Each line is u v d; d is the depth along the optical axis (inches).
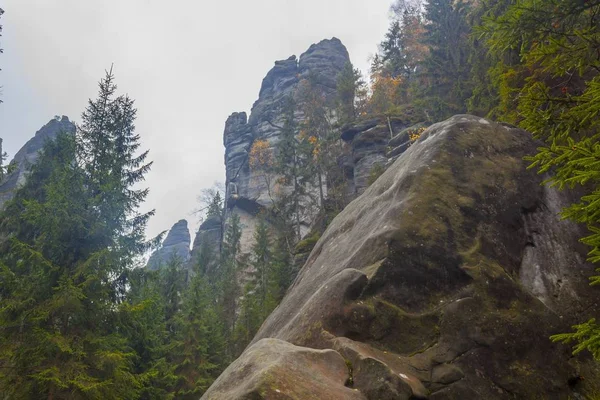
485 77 602.5
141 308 574.2
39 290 526.0
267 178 2508.6
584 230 307.7
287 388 161.2
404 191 312.5
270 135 2805.1
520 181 327.3
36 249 562.3
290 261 1525.6
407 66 2126.0
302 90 2679.6
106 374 522.9
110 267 595.2
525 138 366.3
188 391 935.7
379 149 1620.3
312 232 1672.0
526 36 281.1
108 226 618.5
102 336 557.9
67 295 508.1
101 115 765.3
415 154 358.0
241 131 2999.5
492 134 358.9
